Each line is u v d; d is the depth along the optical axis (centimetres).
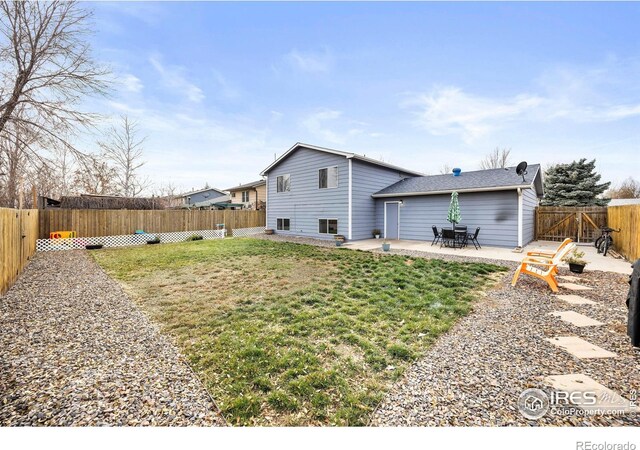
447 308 440
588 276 635
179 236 1539
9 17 888
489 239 1123
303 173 1530
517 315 412
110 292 553
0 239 516
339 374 270
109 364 290
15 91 920
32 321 404
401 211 1387
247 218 1892
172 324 397
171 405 228
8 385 252
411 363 288
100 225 1290
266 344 332
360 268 739
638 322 286
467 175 1341
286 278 652
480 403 225
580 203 2011
